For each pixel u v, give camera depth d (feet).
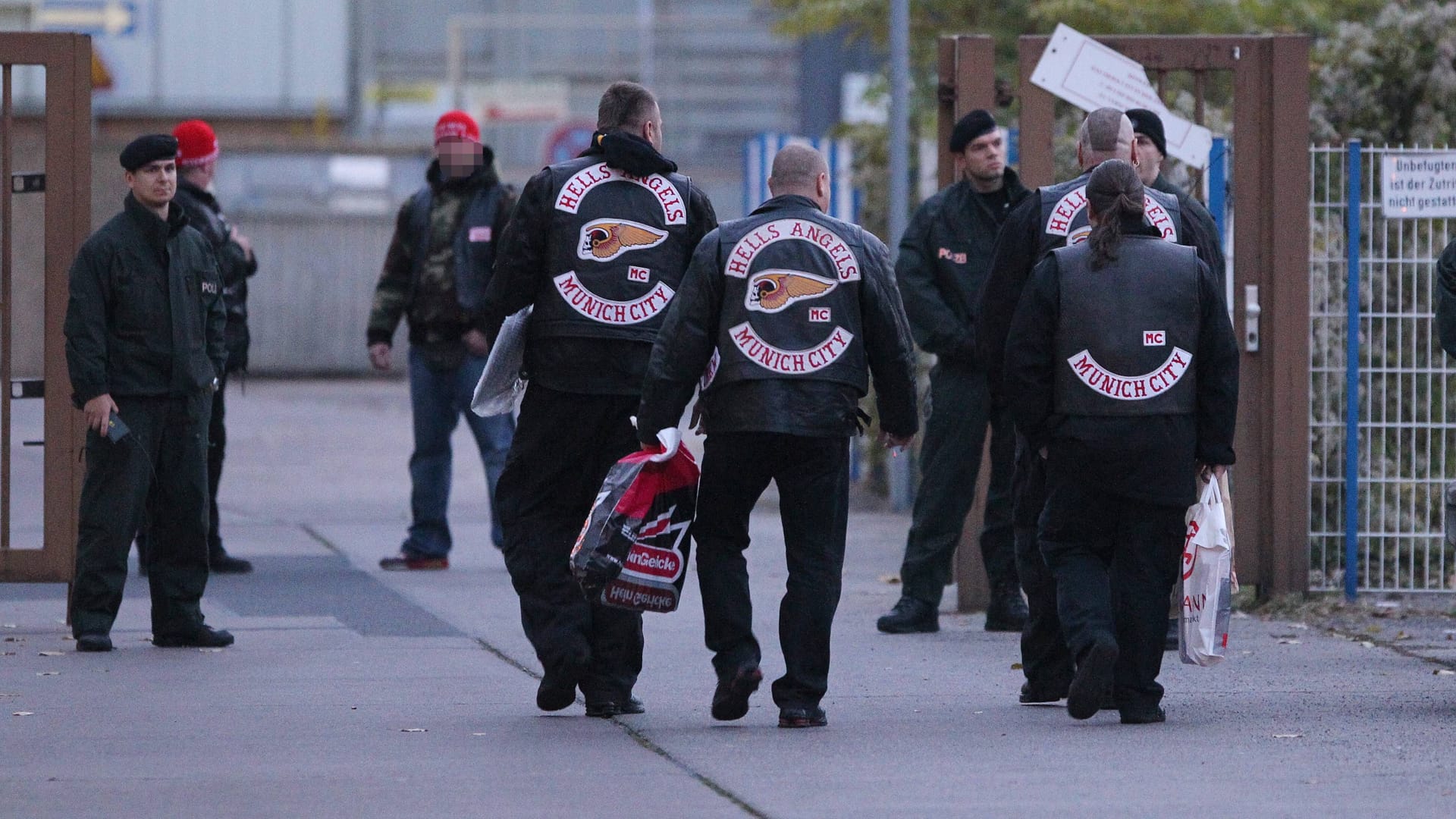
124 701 82.99
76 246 103.24
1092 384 75.00
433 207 130.52
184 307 95.96
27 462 199.21
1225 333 75.66
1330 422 115.24
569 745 73.77
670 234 77.97
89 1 476.13
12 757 71.41
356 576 129.08
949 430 102.63
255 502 181.68
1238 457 111.96
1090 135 83.71
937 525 103.65
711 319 74.23
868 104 227.81
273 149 391.04
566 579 78.33
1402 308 115.14
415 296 131.13
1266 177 110.73
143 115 481.46
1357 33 133.80
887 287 75.51
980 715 80.48
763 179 183.32
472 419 132.57
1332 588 115.14
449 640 101.71
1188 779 67.77
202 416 97.19
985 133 100.17
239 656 95.91
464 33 544.21
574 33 559.79
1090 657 74.33
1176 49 110.22
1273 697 84.58
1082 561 77.05
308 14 485.97
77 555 96.84
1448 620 107.34
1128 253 75.82
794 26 217.15
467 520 166.81
